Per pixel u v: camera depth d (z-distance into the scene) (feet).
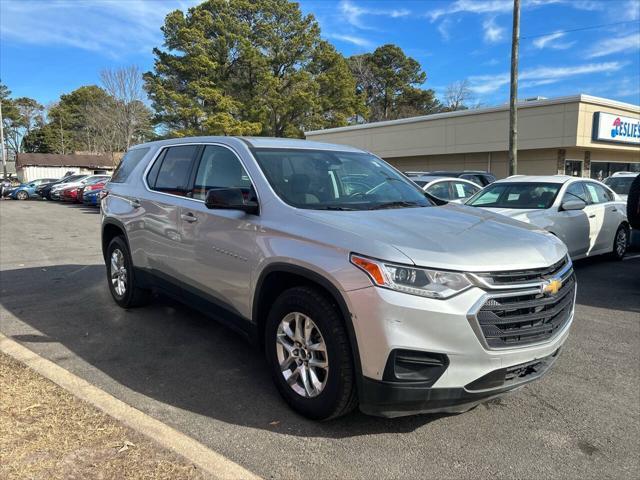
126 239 18.22
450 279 9.52
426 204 14.07
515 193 28.76
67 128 286.87
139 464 8.81
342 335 10.23
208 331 17.13
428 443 10.57
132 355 14.97
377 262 9.63
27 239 40.78
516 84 55.42
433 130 91.25
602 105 74.84
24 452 9.02
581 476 9.61
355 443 10.48
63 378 12.34
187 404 12.00
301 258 10.77
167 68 146.41
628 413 12.08
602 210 29.94
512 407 12.28
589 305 21.50
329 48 159.63
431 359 9.50
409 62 222.48
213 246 13.52
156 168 17.51
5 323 17.80
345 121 161.79
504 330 9.88
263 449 10.16
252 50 143.13
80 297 21.44
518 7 54.03
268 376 13.65
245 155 13.79
